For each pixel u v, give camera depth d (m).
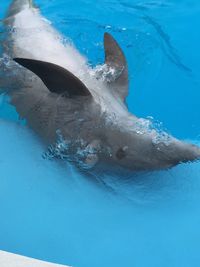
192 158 3.54
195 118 4.45
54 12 5.70
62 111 3.89
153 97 4.65
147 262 3.32
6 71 4.44
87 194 3.71
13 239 3.49
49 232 3.54
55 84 3.88
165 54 5.12
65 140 3.78
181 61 5.05
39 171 3.88
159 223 3.57
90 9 5.75
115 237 3.49
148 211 3.63
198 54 5.12
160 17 5.64
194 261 3.32
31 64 3.70
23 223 3.59
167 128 4.33
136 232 3.52
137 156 3.55
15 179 3.87
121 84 4.26
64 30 5.37
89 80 4.21
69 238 3.49
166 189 3.70
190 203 3.66
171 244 3.44
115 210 3.64
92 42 5.18
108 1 5.89
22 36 4.75
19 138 4.07
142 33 5.40
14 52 4.60
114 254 3.38
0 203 3.73
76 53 4.78
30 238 3.50
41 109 4.01
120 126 3.70
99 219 3.60
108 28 5.46
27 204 3.72
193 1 5.90
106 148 3.61
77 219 3.61
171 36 5.36
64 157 3.80
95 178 3.71
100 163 3.64
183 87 4.75
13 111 4.22
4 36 4.78
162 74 4.89
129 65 4.97
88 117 3.79
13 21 4.93
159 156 3.53
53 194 3.75
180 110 4.52
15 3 5.12
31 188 3.80
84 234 3.52
